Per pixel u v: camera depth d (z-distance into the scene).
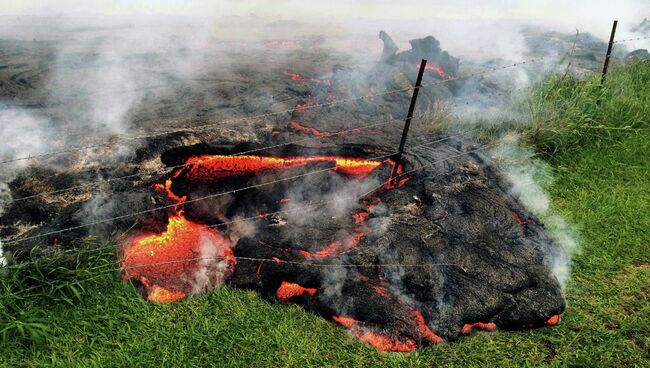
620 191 5.16
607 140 6.21
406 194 4.20
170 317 3.26
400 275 3.41
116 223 3.70
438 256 3.58
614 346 3.15
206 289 3.52
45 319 3.08
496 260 3.64
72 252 3.43
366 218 3.96
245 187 4.27
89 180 4.06
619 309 3.51
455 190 4.32
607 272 3.89
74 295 3.22
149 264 3.61
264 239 3.74
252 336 3.13
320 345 3.10
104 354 2.96
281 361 2.99
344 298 3.29
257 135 4.89
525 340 3.23
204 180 4.41
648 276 3.85
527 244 3.93
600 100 6.78
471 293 3.35
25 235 3.60
